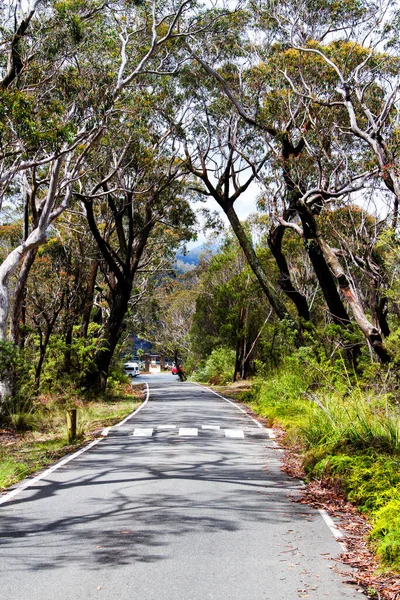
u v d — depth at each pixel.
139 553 6.55
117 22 24.00
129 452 14.38
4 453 14.55
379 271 20.34
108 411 26.41
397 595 5.46
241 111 27.78
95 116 20.64
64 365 31.06
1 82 18.62
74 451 14.84
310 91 23.30
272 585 5.66
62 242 32.56
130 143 28.61
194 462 12.93
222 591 5.47
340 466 10.46
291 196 27.16
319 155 23.59
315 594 5.46
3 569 6.02
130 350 82.44
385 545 6.32
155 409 27.23
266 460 13.44
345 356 23.48
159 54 26.69
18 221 36.94
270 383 26.70
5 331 20.94
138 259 35.91
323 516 8.49
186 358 86.12
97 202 36.19
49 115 17.75
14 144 18.62
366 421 12.79
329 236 23.33
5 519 8.04
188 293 75.56
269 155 31.67
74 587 5.52
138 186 35.31
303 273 43.25
